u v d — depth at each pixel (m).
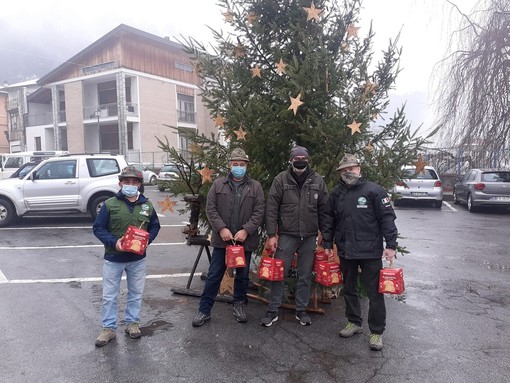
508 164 14.87
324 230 4.30
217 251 4.44
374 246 3.95
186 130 5.33
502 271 6.77
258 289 5.47
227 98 5.25
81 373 3.44
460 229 11.05
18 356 3.71
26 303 5.04
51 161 10.86
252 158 5.11
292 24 5.10
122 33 32.22
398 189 15.80
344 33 5.31
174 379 3.36
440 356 3.79
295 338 4.16
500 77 13.48
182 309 4.93
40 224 11.08
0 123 51.34
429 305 5.15
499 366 3.61
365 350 3.91
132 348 3.89
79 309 4.86
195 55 5.43
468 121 14.38
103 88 35.34
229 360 3.69
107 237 3.89
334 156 4.82
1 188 10.42
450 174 20.67
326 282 4.34
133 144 33.84
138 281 4.12
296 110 4.59
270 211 4.41
